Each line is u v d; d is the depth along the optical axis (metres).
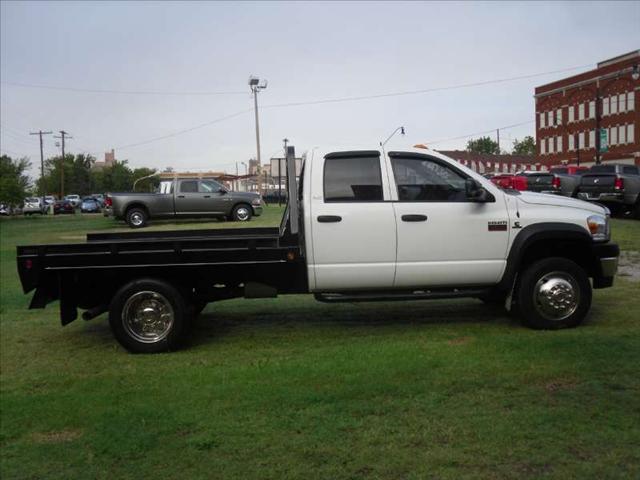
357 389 4.77
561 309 6.32
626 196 18.27
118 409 4.63
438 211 6.20
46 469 3.77
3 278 12.04
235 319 7.45
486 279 6.32
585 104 60.19
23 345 6.69
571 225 6.31
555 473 3.44
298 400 4.62
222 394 4.84
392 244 6.15
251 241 6.10
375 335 6.43
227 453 3.85
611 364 5.13
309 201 6.17
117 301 6.07
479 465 3.56
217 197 23.70
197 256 6.08
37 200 55.12
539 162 67.19
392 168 6.26
